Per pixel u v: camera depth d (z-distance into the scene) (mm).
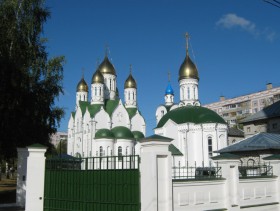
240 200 15852
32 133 27766
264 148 23828
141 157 13109
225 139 46375
